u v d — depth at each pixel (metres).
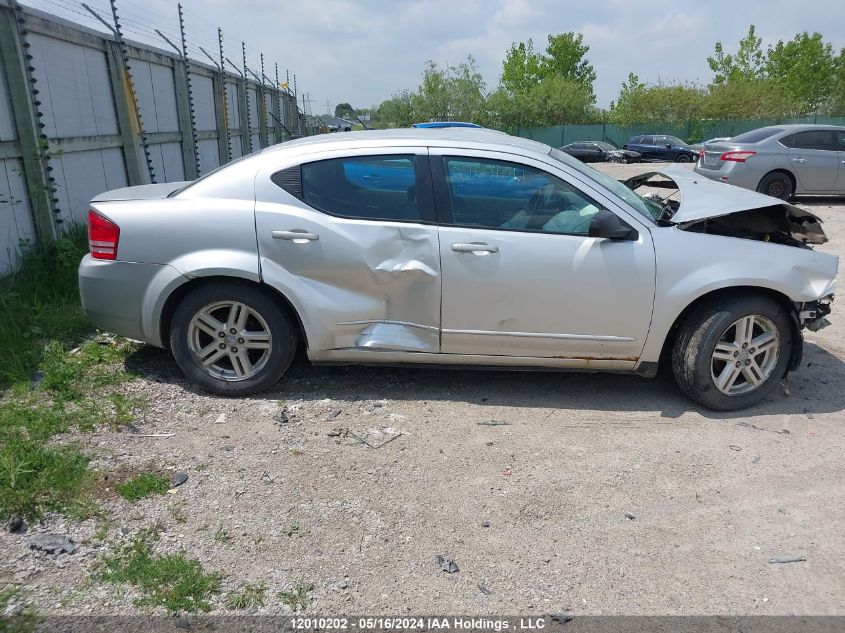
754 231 4.43
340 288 4.03
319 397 4.26
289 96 27.59
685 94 49.41
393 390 4.40
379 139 4.14
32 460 3.17
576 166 4.26
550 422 4.02
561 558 2.82
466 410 4.15
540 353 4.12
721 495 3.29
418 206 4.01
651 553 2.86
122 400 3.96
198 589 2.55
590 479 3.40
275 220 3.97
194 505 3.07
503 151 4.05
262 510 3.06
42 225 6.62
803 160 12.91
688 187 4.54
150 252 3.99
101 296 4.10
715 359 4.14
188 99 12.19
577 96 50.50
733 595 2.62
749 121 43.66
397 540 2.90
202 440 3.67
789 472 3.50
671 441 3.81
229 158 16.09
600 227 3.86
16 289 5.73
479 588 2.63
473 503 3.18
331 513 3.06
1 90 6.12
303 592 2.57
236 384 4.16
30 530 2.85
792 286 3.99
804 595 2.63
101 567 2.65
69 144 7.48
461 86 48.69
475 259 3.94
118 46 8.88
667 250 3.96
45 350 4.55
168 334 4.23
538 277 3.95
